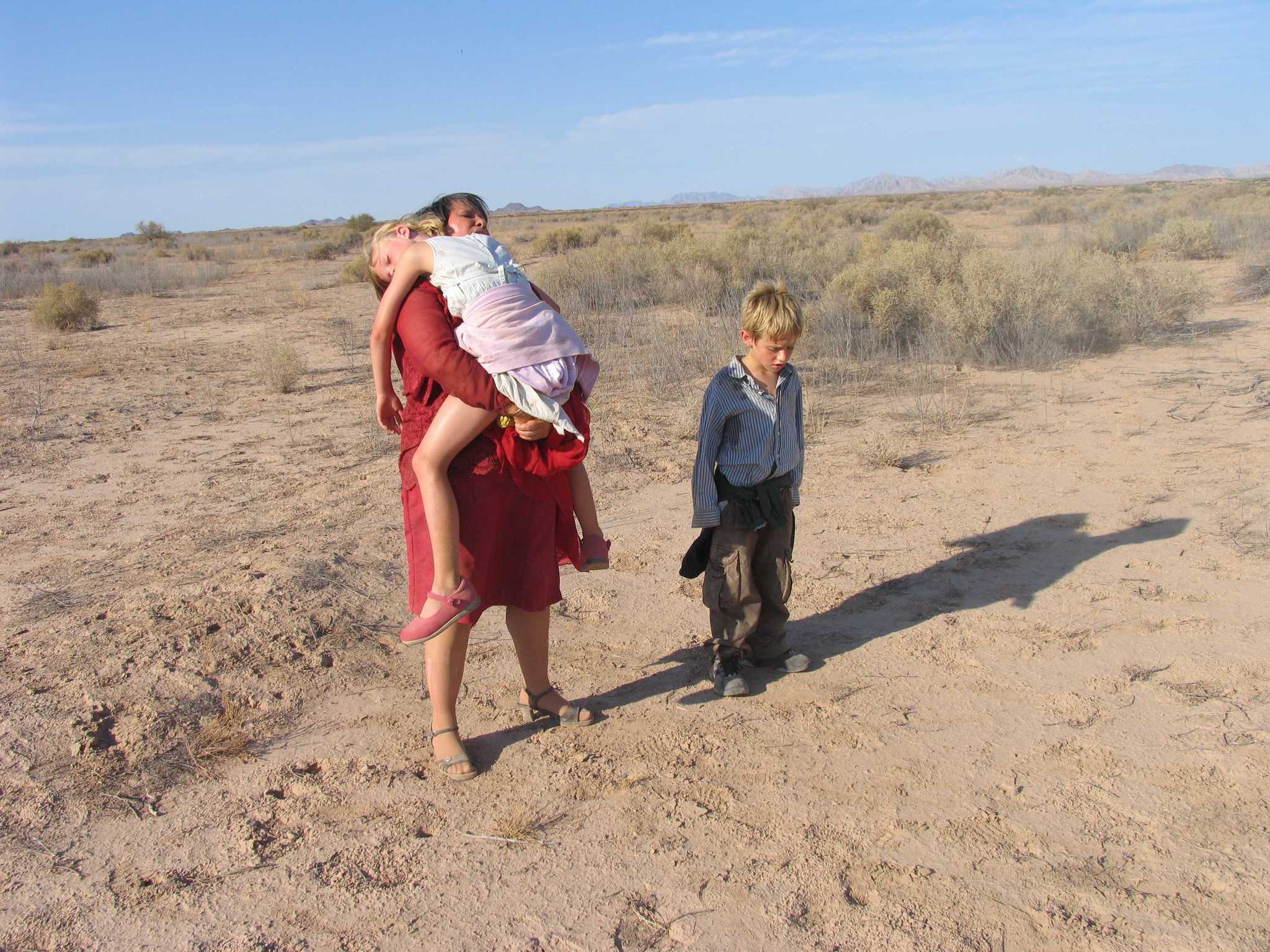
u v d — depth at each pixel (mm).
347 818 3137
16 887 2826
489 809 3162
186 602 4566
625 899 2707
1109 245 21734
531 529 3404
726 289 16375
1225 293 14703
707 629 4496
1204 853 2801
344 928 2631
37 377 12484
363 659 4246
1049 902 2629
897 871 2775
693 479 3732
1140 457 6676
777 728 3602
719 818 3064
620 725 3672
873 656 4137
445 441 3076
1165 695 3684
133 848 3004
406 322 3066
